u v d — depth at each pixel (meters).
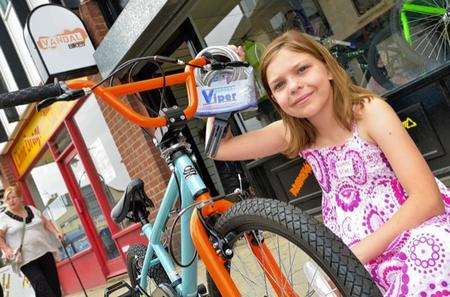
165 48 5.51
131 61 1.85
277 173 4.92
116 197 7.79
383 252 1.61
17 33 7.83
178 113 1.89
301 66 1.69
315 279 1.52
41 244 5.34
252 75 1.96
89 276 9.31
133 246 3.15
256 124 4.84
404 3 3.94
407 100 3.83
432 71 3.65
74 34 6.00
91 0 6.20
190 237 2.08
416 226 1.53
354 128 1.70
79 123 8.05
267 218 1.57
